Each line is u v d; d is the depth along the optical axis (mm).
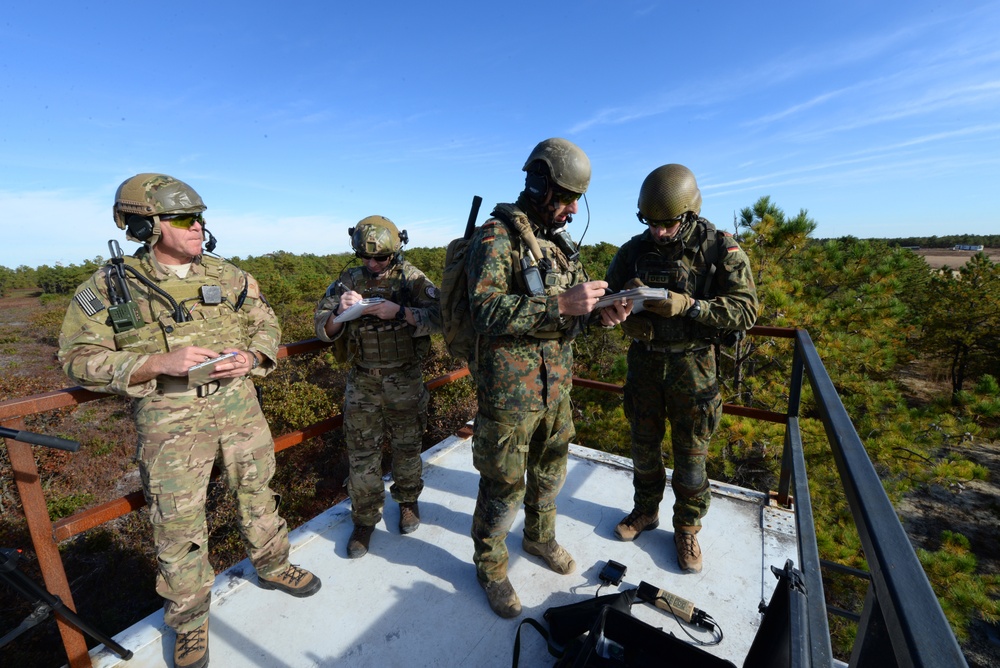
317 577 2164
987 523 9703
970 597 5777
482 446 1832
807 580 1140
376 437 2338
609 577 2164
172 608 1753
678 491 2283
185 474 1725
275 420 13352
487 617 2010
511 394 1734
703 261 2107
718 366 2203
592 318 1833
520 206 1781
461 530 2555
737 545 2420
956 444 7637
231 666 1803
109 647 1766
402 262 2381
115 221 1707
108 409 16875
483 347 1780
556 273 1745
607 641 1730
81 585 9133
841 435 1078
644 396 2312
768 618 1258
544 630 1877
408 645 1885
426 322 2215
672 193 1942
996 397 7785
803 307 7281
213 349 1800
